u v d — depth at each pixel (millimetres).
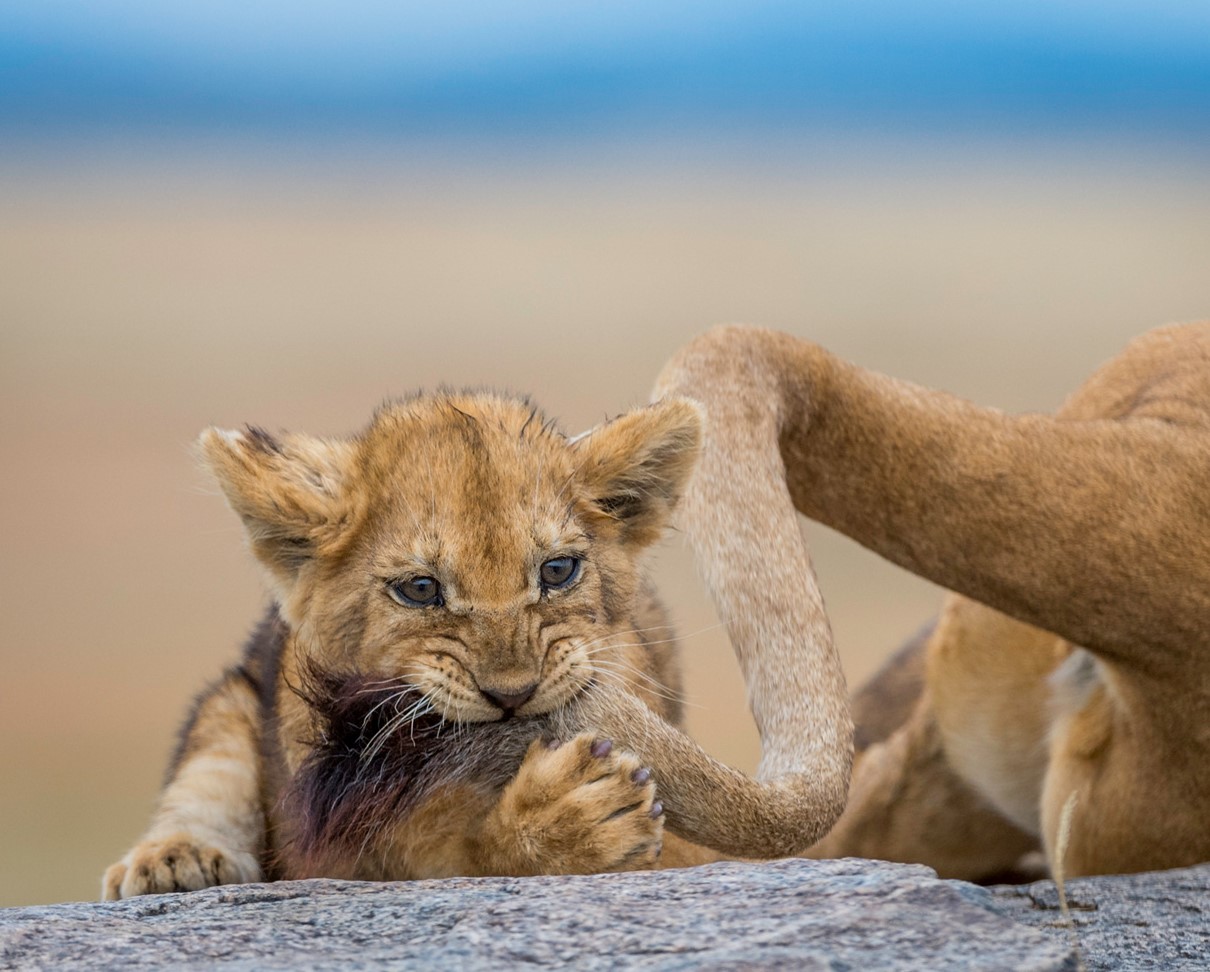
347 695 8523
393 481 9656
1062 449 9617
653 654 10961
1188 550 9367
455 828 8258
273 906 6945
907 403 9930
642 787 7949
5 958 6348
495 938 6332
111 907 7094
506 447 9820
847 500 9984
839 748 8602
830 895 6539
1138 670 9742
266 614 11320
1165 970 7191
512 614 9125
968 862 12391
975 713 11516
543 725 8594
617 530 10055
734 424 9688
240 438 10133
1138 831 10266
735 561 9281
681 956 6059
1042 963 5914
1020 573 9609
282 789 9430
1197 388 10109
